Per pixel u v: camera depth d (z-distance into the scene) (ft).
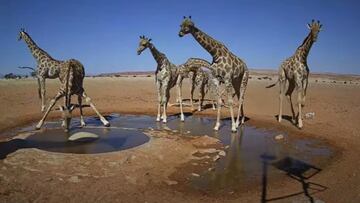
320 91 93.04
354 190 20.74
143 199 19.69
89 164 24.67
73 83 36.17
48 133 34.40
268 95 77.51
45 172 22.88
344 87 115.96
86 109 55.16
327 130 38.34
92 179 22.16
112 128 37.99
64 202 18.67
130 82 120.57
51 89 88.07
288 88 44.24
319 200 19.38
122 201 19.25
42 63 49.19
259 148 32.22
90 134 32.35
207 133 38.70
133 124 43.73
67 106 35.12
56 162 24.76
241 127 42.60
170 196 20.35
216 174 24.75
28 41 49.70
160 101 46.29
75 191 20.17
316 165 26.78
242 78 41.45
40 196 19.24
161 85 45.47
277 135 37.70
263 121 45.68
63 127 37.91
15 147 29.07
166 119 46.44
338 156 28.99
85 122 43.42
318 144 33.45
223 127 42.50
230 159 28.58
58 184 21.04
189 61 44.60
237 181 23.35
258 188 21.98
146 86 101.86
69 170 23.43
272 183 22.91
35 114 47.88
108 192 20.30
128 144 30.53
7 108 51.93
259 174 24.82
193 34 38.58
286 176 24.35
